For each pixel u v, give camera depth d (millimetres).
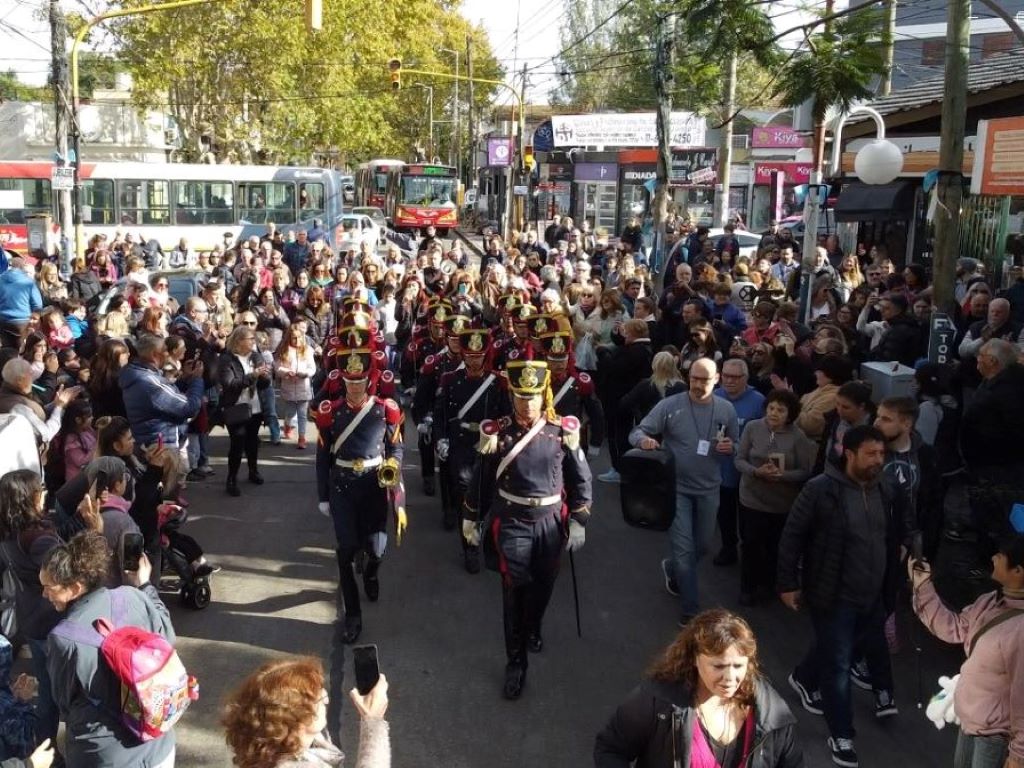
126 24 35750
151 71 36500
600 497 9984
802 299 13609
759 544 7133
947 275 9406
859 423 6266
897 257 18688
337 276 14914
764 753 3189
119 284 15680
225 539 8633
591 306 12773
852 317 11359
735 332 11594
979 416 7340
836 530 5172
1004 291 11469
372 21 41688
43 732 4945
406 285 13602
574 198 44500
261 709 2826
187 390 8398
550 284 14914
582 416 11195
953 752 5410
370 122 44906
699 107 26484
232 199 31391
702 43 15406
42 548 4793
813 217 13836
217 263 19625
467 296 12109
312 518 9234
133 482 5871
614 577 7898
